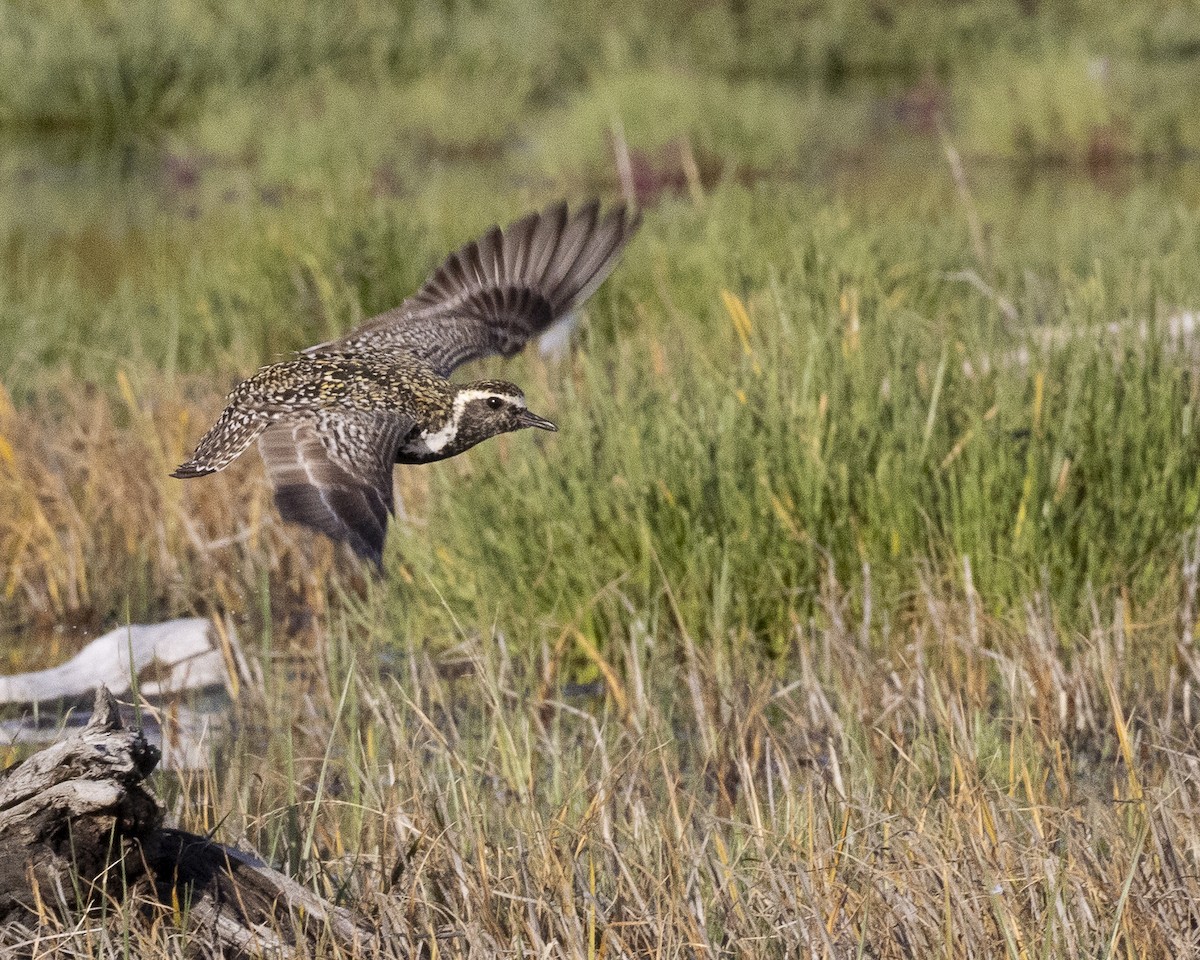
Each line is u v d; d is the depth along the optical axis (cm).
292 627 1302
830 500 1189
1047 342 1362
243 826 836
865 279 1603
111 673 1189
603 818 797
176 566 1383
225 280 2016
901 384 1223
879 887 729
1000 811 813
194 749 1017
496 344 841
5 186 3547
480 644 1158
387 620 1234
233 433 695
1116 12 5228
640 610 1158
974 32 5372
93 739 681
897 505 1175
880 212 2477
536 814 819
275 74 4641
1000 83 3856
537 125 4422
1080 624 1122
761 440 1192
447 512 1270
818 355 1224
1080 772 963
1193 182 3209
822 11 5472
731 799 927
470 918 717
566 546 1195
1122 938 705
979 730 930
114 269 2514
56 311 2084
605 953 700
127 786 678
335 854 821
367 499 638
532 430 1251
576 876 765
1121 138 3625
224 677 1191
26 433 1527
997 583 1152
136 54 4550
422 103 4200
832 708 1033
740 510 1172
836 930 715
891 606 1155
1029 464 1150
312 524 616
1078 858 752
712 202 2134
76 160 3991
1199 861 761
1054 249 2155
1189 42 5081
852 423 1220
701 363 1379
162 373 1786
